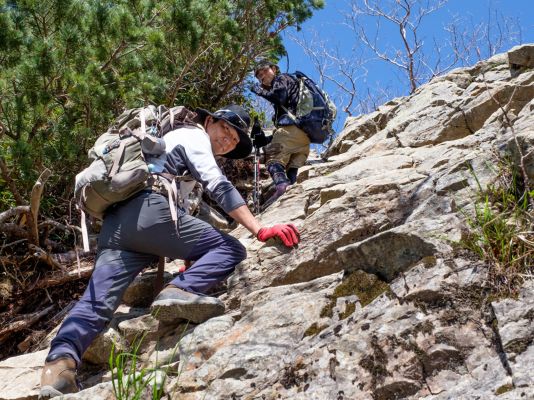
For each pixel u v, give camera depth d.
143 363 3.43
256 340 3.02
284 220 4.37
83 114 6.38
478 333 2.53
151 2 6.84
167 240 3.53
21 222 5.75
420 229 2.96
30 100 5.69
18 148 5.50
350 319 2.84
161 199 3.53
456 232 2.92
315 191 4.57
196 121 4.01
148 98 6.49
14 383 3.58
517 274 2.66
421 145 5.20
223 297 3.71
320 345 2.79
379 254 3.02
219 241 3.60
